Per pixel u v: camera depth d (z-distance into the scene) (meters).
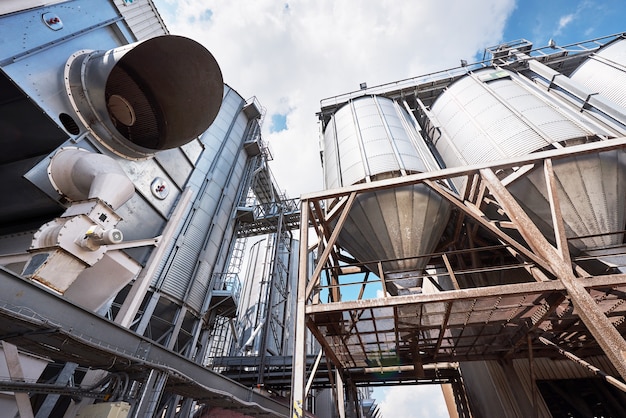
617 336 4.86
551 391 12.48
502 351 9.70
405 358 10.02
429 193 9.73
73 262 5.42
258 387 17.66
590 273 8.06
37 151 7.20
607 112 10.16
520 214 6.83
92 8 9.08
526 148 9.53
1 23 6.30
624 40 13.59
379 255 9.84
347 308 6.43
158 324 14.47
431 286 14.88
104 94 7.73
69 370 8.41
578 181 8.35
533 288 5.83
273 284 23.14
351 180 10.98
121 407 5.09
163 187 10.80
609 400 10.68
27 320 4.08
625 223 8.26
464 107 13.02
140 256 9.33
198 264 17.33
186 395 8.76
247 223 26.86
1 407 5.86
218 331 29.22
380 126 12.95
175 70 9.52
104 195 6.33
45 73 6.90
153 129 10.38
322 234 9.98
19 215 7.58
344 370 12.21
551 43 15.55
